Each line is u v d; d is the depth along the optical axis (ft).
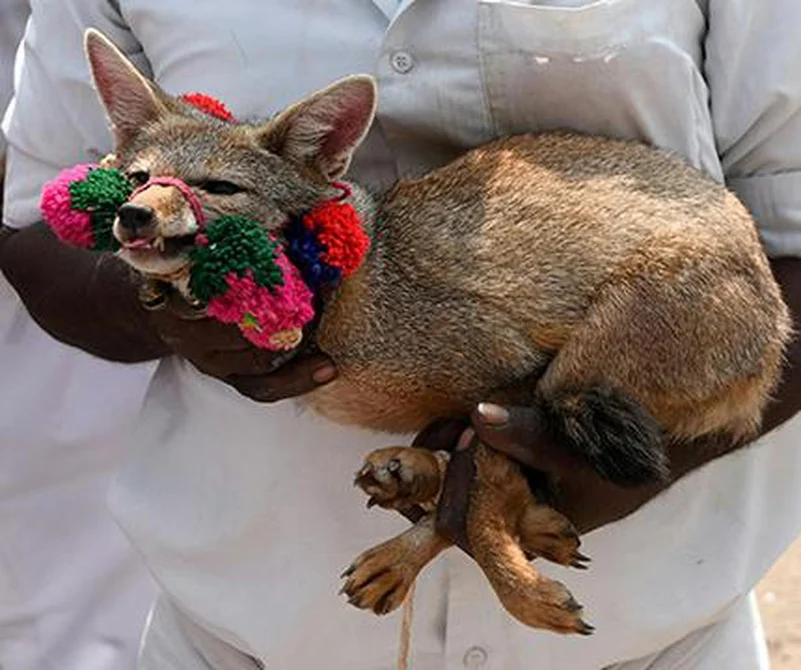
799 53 16.96
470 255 16.14
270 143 15.65
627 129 16.97
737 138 17.46
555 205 16.14
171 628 19.51
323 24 17.22
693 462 16.57
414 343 16.17
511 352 16.03
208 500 18.15
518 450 15.26
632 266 15.81
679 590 17.83
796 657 31.55
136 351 18.39
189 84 17.61
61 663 24.38
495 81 16.84
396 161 17.56
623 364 15.79
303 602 17.93
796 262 17.49
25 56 19.06
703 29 17.34
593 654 18.03
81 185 15.07
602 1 16.52
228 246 14.37
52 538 24.20
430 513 15.72
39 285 18.45
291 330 14.61
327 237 15.14
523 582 15.01
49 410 23.86
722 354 15.89
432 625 17.97
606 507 16.14
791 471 18.25
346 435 17.40
